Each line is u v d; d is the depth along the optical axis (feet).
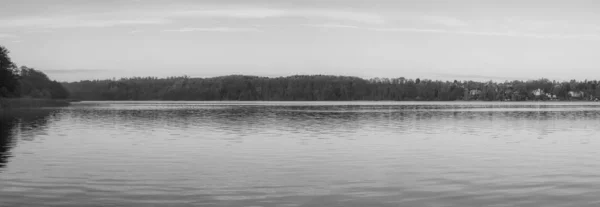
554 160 79.87
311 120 197.36
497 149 95.45
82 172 67.92
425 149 94.99
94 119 201.67
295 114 259.60
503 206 49.47
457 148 97.04
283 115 245.65
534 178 63.87
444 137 120.67
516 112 300.61
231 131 138.62
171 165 74.28
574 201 51.42
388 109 363.76
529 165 74.54
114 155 85.51
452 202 51.06
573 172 68.23
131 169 70.59
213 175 65.98
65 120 192.44
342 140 112.37
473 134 130.00
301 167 72.69
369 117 224.53
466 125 167.73
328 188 57.72
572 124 174.60
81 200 51.55
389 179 63.31
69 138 116.16
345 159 80.89
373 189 57.31
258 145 101.50
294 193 55.11
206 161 78.59
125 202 50.83
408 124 172.04
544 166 73.61
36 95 638.53
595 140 113.50
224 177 64.49
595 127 157.99
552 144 104.83
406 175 66.08
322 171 69.15
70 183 60.29
